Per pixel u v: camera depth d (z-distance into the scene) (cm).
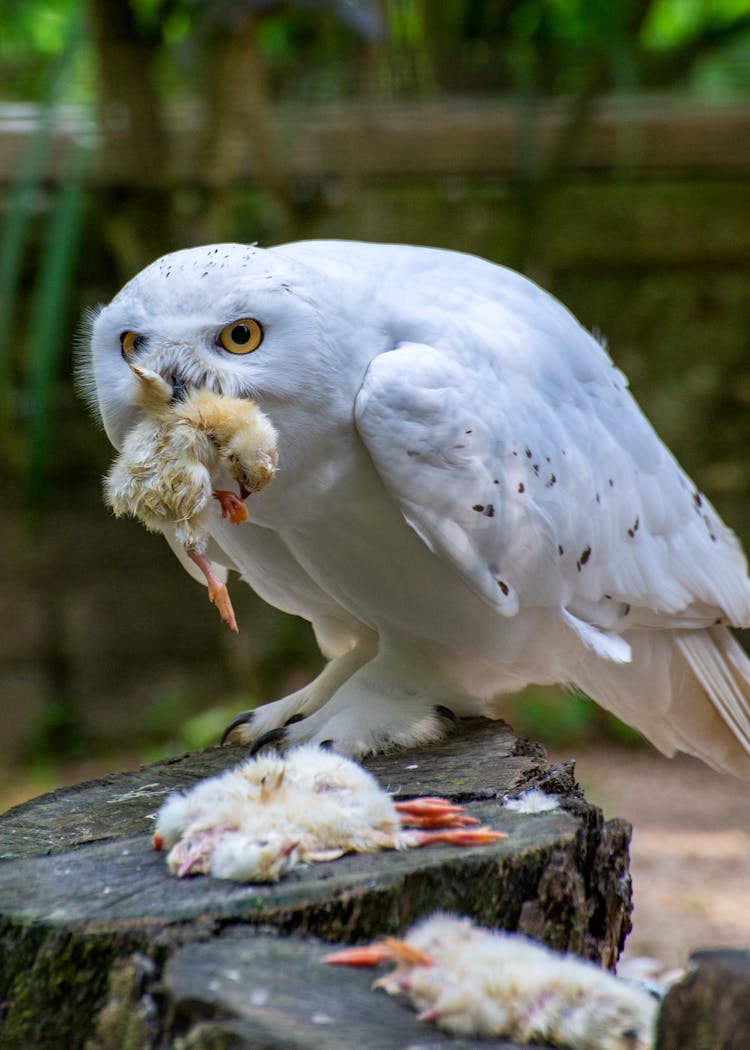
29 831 422
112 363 441
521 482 495
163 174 1198
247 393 432
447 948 313
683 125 1216
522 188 1219
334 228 1231
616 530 536
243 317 427
